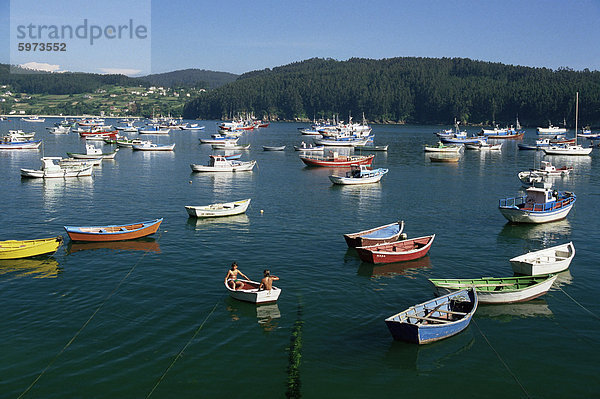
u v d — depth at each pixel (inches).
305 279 1337.4
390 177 3486.7
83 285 1277.1
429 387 847.7
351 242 1600.6
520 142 7593.5
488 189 2952.8
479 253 1595.7
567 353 963.3
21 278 1323.8
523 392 837.8
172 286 1274.6
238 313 1119.6
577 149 5251.0
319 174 3617.1
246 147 6186.0
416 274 1389.0
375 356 943.0
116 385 838.5
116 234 1670.8
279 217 2092.8
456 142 6894.7
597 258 1544.0
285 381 857.5
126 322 1066.1
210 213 2058.3
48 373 868.6
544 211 1972.2
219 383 849.5
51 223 1952.5
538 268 1348.4
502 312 1143.0
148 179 3260.3
